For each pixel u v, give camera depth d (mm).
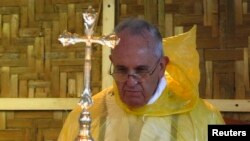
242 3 3514
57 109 3629
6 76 3709
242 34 3496
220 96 3488
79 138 1623
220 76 3504
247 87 3473
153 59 2037
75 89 3635
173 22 3564
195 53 2418
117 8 3604
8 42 3719
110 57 2047
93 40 1665
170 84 2371
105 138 2201
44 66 3678
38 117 3678
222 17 3523
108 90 2377
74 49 3648
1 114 3705
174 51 2412
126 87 2047
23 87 3689
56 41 3670
